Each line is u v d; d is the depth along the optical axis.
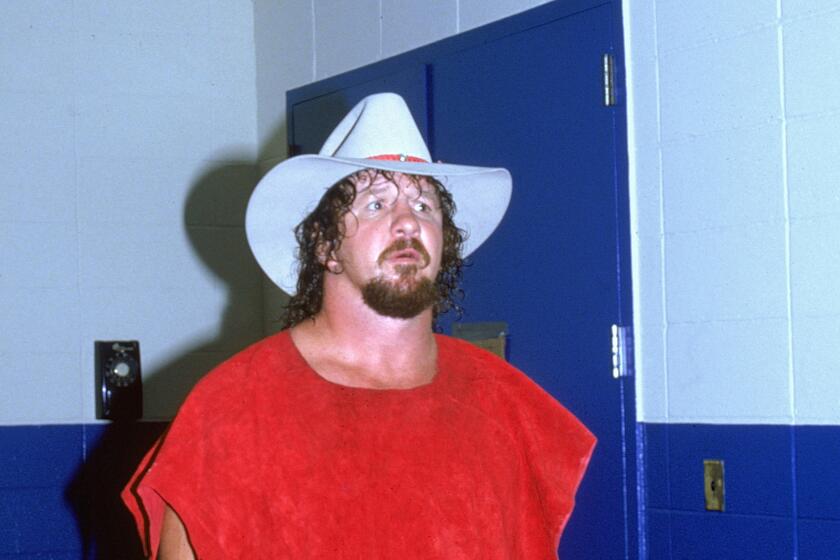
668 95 2.99
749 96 2.81
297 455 1.87
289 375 1.96
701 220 2.91
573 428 2.12
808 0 2.70
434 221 2.04
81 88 4.21
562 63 3.23
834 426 2.65
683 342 2.95
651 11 3.03
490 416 2.05
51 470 4.05
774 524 2.75
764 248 2.78
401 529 1.86
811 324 2.69
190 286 4.33
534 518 2.10
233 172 4.43
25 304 4.07
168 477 1.81
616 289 3.08
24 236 4.09
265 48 4.44
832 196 2.65
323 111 4.14
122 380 4.13
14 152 4.11
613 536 3.07
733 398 2.84
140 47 4.31
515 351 3.33
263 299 4.45
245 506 1.84
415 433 1.94
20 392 4.04
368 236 1.96
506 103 3.39
